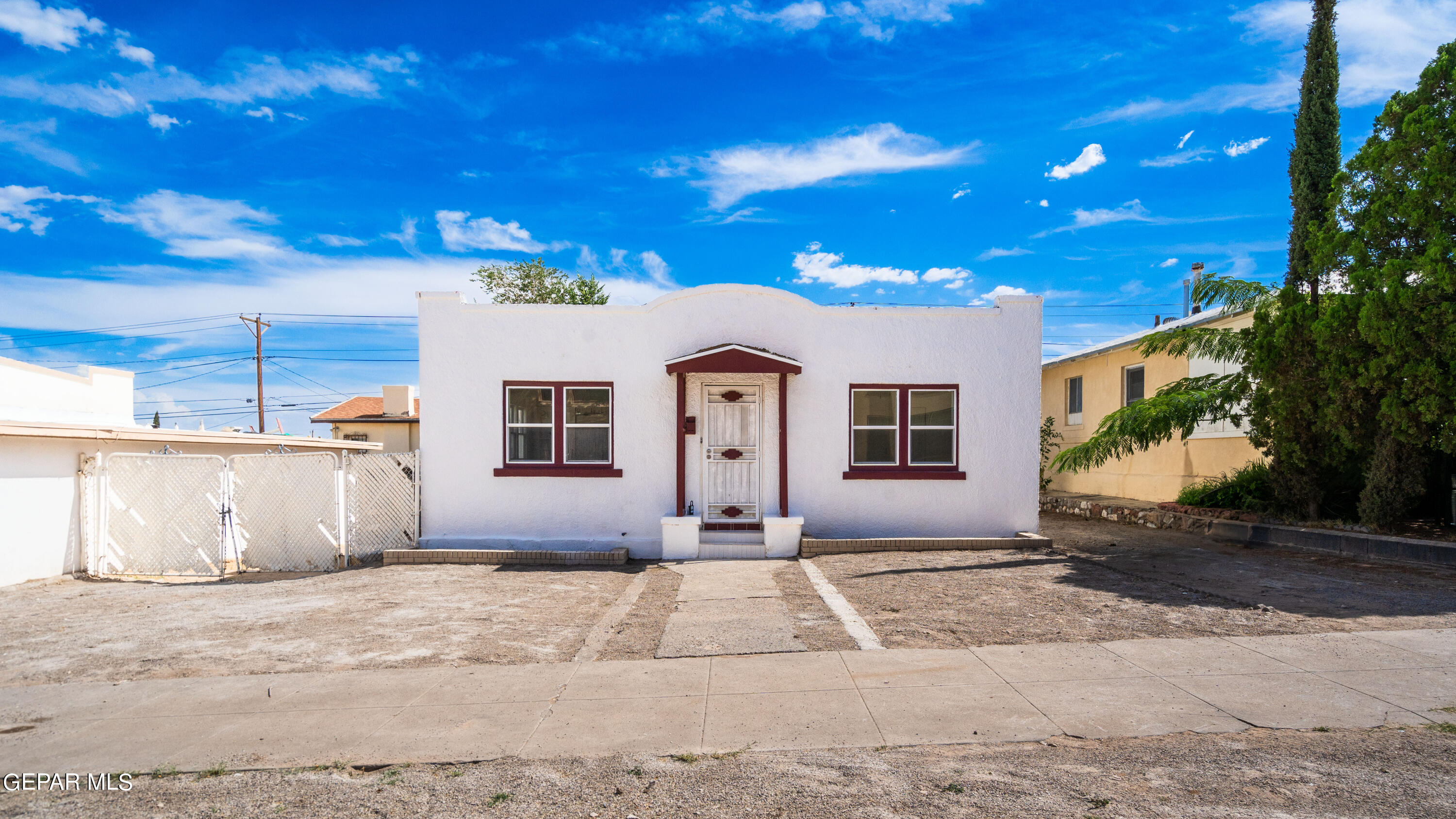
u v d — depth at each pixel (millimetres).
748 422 11758
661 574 9867
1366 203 10422
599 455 11734
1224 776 3725
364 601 8375
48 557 10188
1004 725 4422
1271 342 11297
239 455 11852
